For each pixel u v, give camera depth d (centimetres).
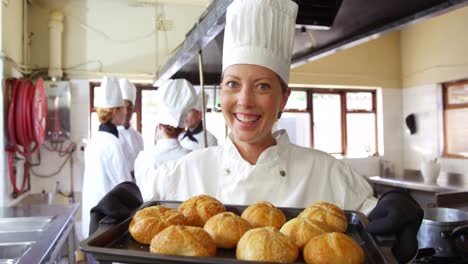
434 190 365
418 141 538
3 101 318
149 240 63
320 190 101
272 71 87
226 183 100
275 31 88
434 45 505
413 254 57
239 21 87
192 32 178
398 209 60
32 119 322
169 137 202
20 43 377
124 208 70
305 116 533
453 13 477
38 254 132
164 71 284
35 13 404
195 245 57
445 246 111
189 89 203
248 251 57
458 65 473
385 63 554
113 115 266
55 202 407
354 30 188
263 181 98
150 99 457
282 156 101
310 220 67
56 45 401
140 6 440
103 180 251
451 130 493
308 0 154
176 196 103
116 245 64
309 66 514
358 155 554
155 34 444
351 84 534
